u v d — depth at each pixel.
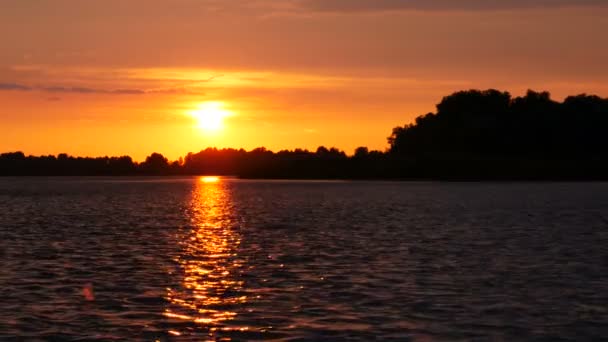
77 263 39.59
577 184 188.38
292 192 147.50
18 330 25.36
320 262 40.00
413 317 27.02
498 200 107.38
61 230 59.34
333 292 31.45
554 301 29.61
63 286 32.81
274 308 28.56
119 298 30.31
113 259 41.22
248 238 52.91
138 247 46.94
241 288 32.47
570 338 24.56
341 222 67.62
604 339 24.47
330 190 158.00
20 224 65.75
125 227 62.47
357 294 31.00
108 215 78.69
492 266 38.31
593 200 105.75
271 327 25.81
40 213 82.31
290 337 24.62
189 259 41.34
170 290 32.03
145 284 33.41
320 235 54.91
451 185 188.25
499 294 30.94
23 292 31.41
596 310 28.12
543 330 25.42
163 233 56.84
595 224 63.66
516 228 60.16
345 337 24.58
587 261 40.03
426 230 58.81
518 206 92.00
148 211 86.25
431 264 39.03
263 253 43.94
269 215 78.06
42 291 31.67
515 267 37.97
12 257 41.75
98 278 34.91
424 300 29.75
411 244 48.53
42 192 157.50
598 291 31.58
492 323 26.27
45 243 49.16
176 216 77.06
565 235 53.75
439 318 26.89
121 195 138.62
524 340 24.30
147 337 24.62
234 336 24.75
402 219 71.06
